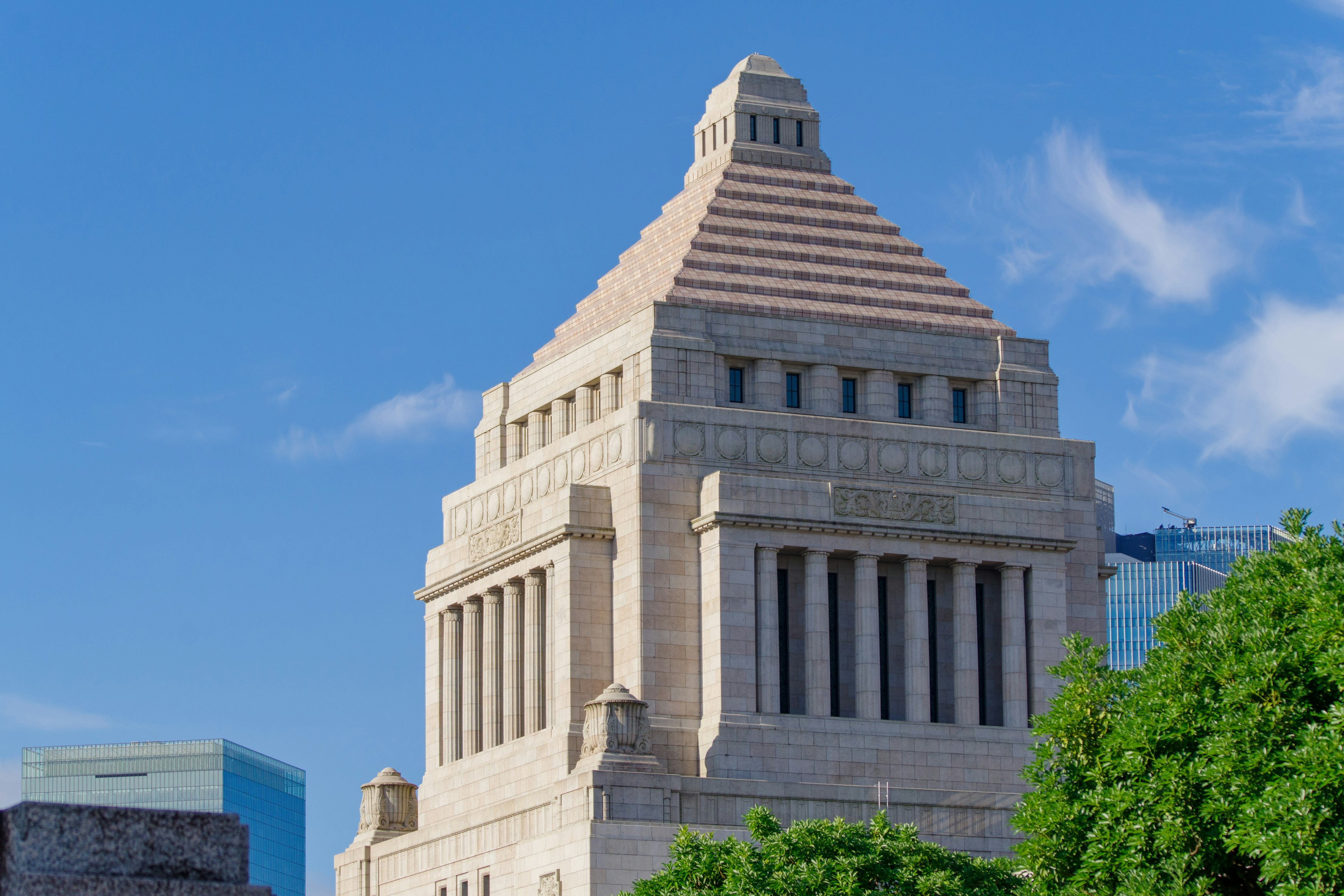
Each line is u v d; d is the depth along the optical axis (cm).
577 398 17650
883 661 16800
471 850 16662
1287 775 9388
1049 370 17888
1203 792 9712
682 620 16338
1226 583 10775
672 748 16038
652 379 16688
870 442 16988
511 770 16962
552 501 16912
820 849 12550
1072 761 10744
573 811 15188
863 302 17662
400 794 18525
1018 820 10812
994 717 16938
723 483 16262
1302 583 10219
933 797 15912
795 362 17150
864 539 16600
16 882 4366
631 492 16450
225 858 4562
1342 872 8862
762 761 15912
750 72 18800
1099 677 10988
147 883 4456
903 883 12438
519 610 17550
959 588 16875
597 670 16512
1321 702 9706
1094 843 10056
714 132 18850
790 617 16562
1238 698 9681
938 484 17112
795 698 16488
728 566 16188
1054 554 17088
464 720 18075
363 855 18300
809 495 16500
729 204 18000
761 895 12131
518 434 18625
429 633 18712
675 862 13075
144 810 4528
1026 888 10719
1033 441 17500
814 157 18738
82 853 4466
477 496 18500
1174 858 9631
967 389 17725
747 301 17200
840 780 16100
